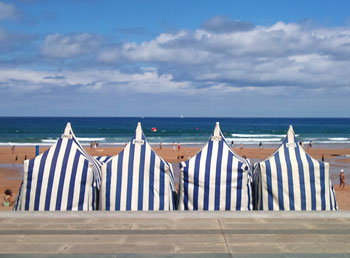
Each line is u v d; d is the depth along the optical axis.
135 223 5.69
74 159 7.25
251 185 7.97
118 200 7.10
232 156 7.44
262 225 5.62
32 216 5.98
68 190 7.04
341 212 6.19
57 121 170.00
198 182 7.23
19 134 78.94
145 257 4.46
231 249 4.71
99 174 8.06
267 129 109.19
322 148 49.22
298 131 97.69
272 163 7.38
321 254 4.55
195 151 42.16
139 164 7.30
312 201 7.21
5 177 24.02
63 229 5.41
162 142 58.03
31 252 4.59
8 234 5.21
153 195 7.18
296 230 5.40
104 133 83.12
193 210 6.71
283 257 4.46
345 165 31.42
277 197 7.23
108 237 5.11
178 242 4.94
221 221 5.81
